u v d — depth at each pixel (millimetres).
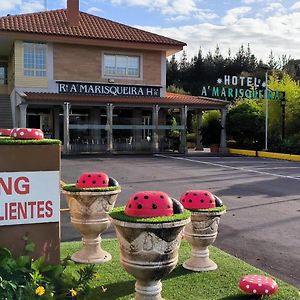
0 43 26859
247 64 91062
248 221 8930
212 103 28453
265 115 28438
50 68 26406
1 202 3508
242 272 5699
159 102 26562
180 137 27656
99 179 5922
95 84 27250
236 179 15883
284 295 4926
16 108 25719
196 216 5586
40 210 3607
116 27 29078
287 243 7316
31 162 3580
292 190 13336
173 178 15906
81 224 5840
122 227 3877
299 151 25594
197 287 5152
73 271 5152
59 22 27797
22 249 3547
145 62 28516
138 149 27016
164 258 3916
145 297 4055
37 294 3002
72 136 26031
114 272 5578
